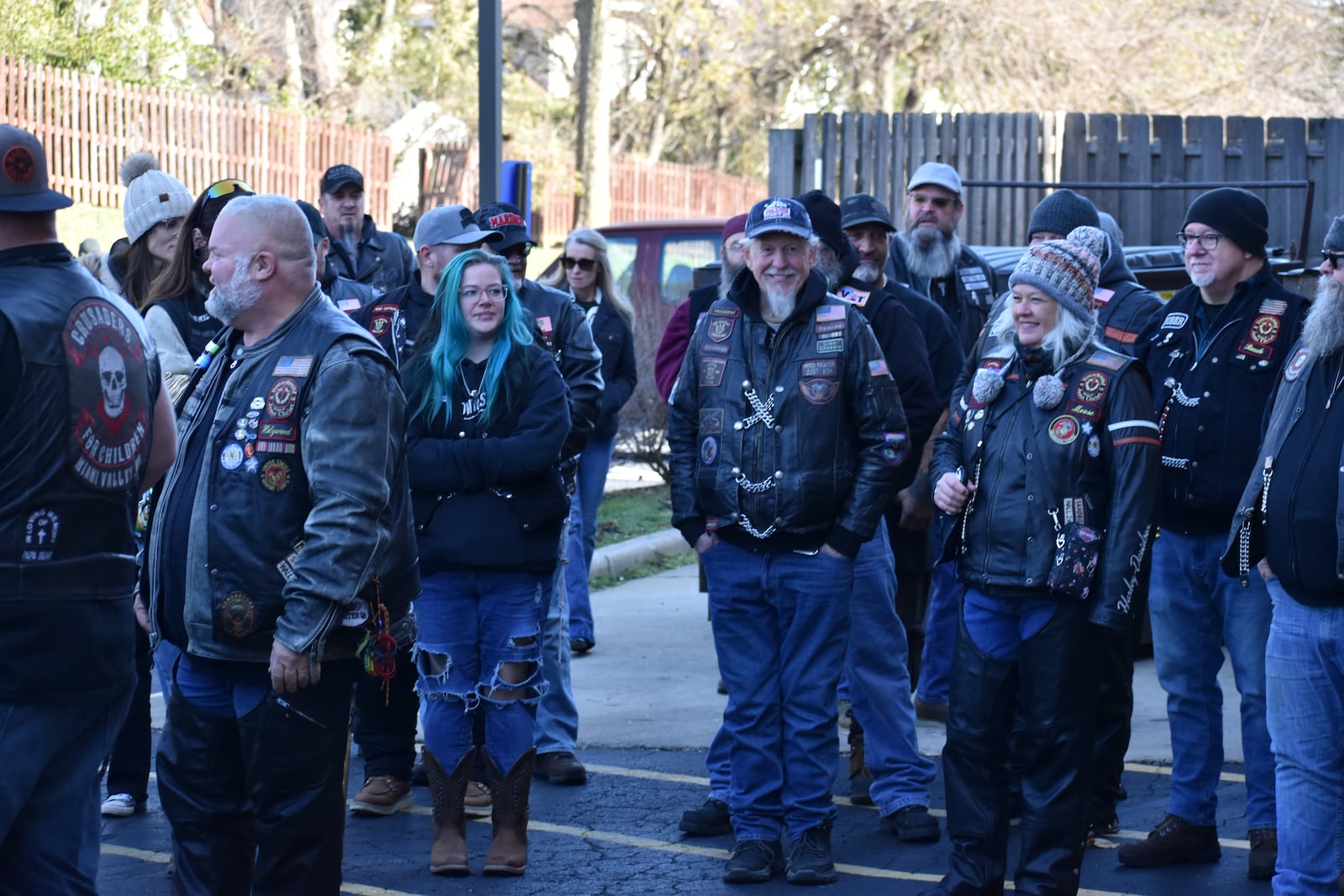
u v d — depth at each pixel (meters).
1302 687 5.21
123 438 4.46
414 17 36.47
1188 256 6.47
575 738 8.01
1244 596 6.26
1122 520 5.61
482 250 6.49
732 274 8.15
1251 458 6.30
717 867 6.60
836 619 6.41
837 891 6.29
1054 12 33.44
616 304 10.94
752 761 6.49
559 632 7.89
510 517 6.37
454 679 6.46
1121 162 16.02
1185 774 6.54
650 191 37.34
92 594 4.36
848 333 6.38
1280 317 6.32
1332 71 34.69
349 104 32.97
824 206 7.09
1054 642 5.65
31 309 4.22
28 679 4.24
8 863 4.46
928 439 7.51
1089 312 5.79
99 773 4.57
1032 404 5.80
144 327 4.70
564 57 44.19
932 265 8.55
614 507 16.16
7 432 4.18
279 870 4.95
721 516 6.42
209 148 25.33
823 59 37.69
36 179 4.35
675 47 39.00
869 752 7.08
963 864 5.88
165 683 5.26
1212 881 6.33
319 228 8.18
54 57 24.44
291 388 4.84
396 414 4.98
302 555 4.76
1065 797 5.67
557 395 6.46
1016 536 5.72
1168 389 6.52
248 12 31.42
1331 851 5.19
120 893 6.27
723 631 6.57
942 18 33.94
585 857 6.74
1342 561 5.04
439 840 6.53
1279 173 15.71
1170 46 34.00
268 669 4.86
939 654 8.58
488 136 12.70
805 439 6.32
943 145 15.99
